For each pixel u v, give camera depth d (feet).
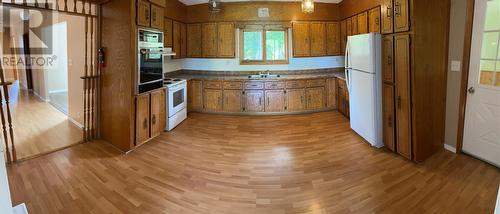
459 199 7.25
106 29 11.44
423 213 6.66
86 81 11.94
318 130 14.08
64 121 15.49
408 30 9.36
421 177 8.55
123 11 10.51
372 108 11.07
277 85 17.56
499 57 8.73
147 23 11.53
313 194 7.67
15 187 7.95
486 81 9.25
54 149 11.10
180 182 8.43
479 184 8.02
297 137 13.00
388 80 10.66
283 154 10.80
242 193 7.77
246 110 17.76
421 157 9.76
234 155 10.73
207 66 19.80
